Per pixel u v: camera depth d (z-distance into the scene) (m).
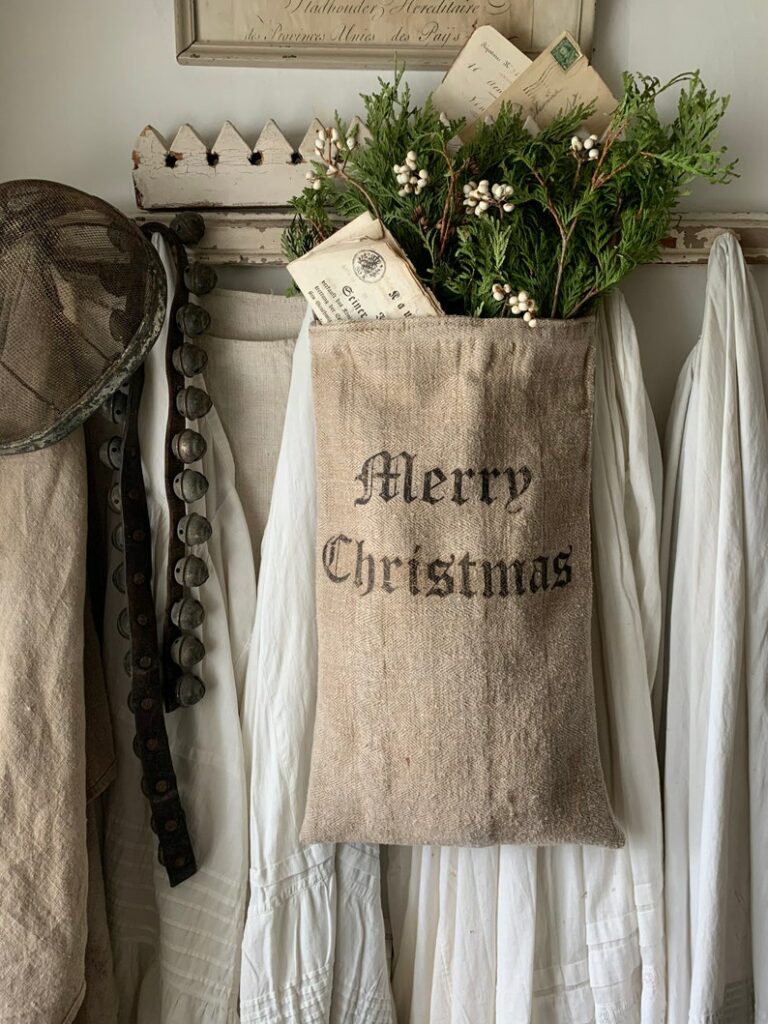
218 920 0.84
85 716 0.79
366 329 0.74
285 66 0.84
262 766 0.82
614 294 0.81
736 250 0.80
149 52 0.85
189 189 0.84
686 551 0.83
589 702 0.78
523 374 0.73
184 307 0.80
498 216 0.74
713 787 0.79
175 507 0.80
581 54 0.75
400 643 0.74
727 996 0.84
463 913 0.84
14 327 0.71
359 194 0.76
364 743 0.76
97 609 0.88
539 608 0.75
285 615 0.82
